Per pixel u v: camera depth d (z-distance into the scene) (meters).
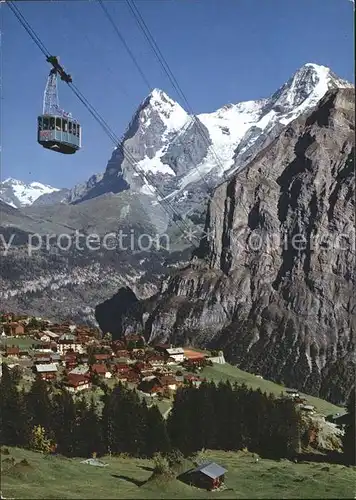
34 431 138.25
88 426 142.75
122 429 145.38
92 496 96.75
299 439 172.62
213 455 154.75
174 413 163.25
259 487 116.25
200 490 107.56
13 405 138.25
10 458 114.44
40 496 93.62
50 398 165.12
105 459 138.50
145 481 109.12
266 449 165.88
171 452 143.12
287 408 178.62
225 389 176.12
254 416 170.00
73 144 91.38
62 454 138.88
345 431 188.62
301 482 120.56
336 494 112.62
